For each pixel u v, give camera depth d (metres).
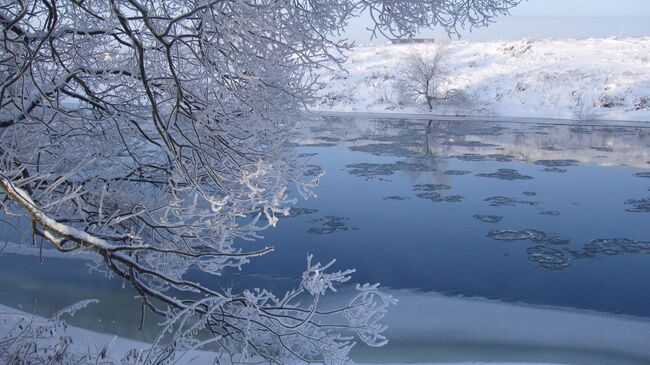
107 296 10.27
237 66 4.36
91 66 5.82
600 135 31.08
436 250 13.45
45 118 5.93
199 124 4.97
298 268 12.16
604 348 8.95
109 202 6.34
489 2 6.49
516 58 50.75
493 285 11.45
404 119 39.09
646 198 18.19
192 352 7.22
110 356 6.31
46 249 12.63
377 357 8.46
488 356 8.58
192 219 6.47
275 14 4.56
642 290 11.24
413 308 10.33
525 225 15.42
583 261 12.82
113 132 6.26
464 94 42.12
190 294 10.58
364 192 18.84
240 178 5.49
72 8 5.30
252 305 5.86
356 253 13.17
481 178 21.06
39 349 6.29
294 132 6.30
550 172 22.12
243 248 13.41
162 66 5.51
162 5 4.61
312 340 6.10
